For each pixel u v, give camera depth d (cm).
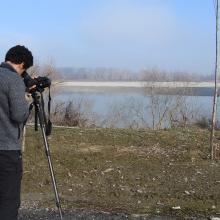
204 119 1389
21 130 507
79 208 670
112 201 707
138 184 789
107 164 888
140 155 936
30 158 902
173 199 712
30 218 633
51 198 721
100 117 1489
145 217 627
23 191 755
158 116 1484
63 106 1450
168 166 878
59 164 882
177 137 1047
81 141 1010
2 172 498
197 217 625
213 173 838
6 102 492
